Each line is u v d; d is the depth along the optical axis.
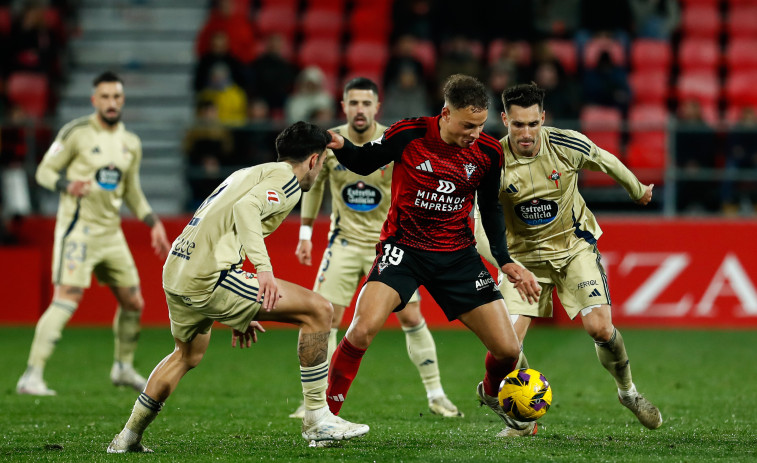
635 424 22.33
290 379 30.88
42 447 19.20
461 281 19.03
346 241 25.61
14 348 37.91
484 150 18.61
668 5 59.41
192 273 17.75
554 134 20.62
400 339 41.69
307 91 50.62
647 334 41.94
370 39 62.31
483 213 19.39
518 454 17.78
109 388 29.19
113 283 29.08
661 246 44.12
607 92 51.50
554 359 35.16
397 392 28.02
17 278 45.06
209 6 63.66
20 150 46.09
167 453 18.25
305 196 25.36
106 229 28.89
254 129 45.91
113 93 28.77
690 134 44.81
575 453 17.92
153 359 35.59
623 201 45.47
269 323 46.22
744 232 43.81
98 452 18.44
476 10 57.88
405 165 18.69
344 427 18.50
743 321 43.72
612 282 44.22
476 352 37.41
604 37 55.53
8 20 60.84
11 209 45.53
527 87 19.34
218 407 25.39
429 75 55.91
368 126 24.97
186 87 60.06
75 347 38.47
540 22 57.78
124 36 62.25
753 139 44.50
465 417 23.67
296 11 63.25
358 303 18.89
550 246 21.23
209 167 45.69
